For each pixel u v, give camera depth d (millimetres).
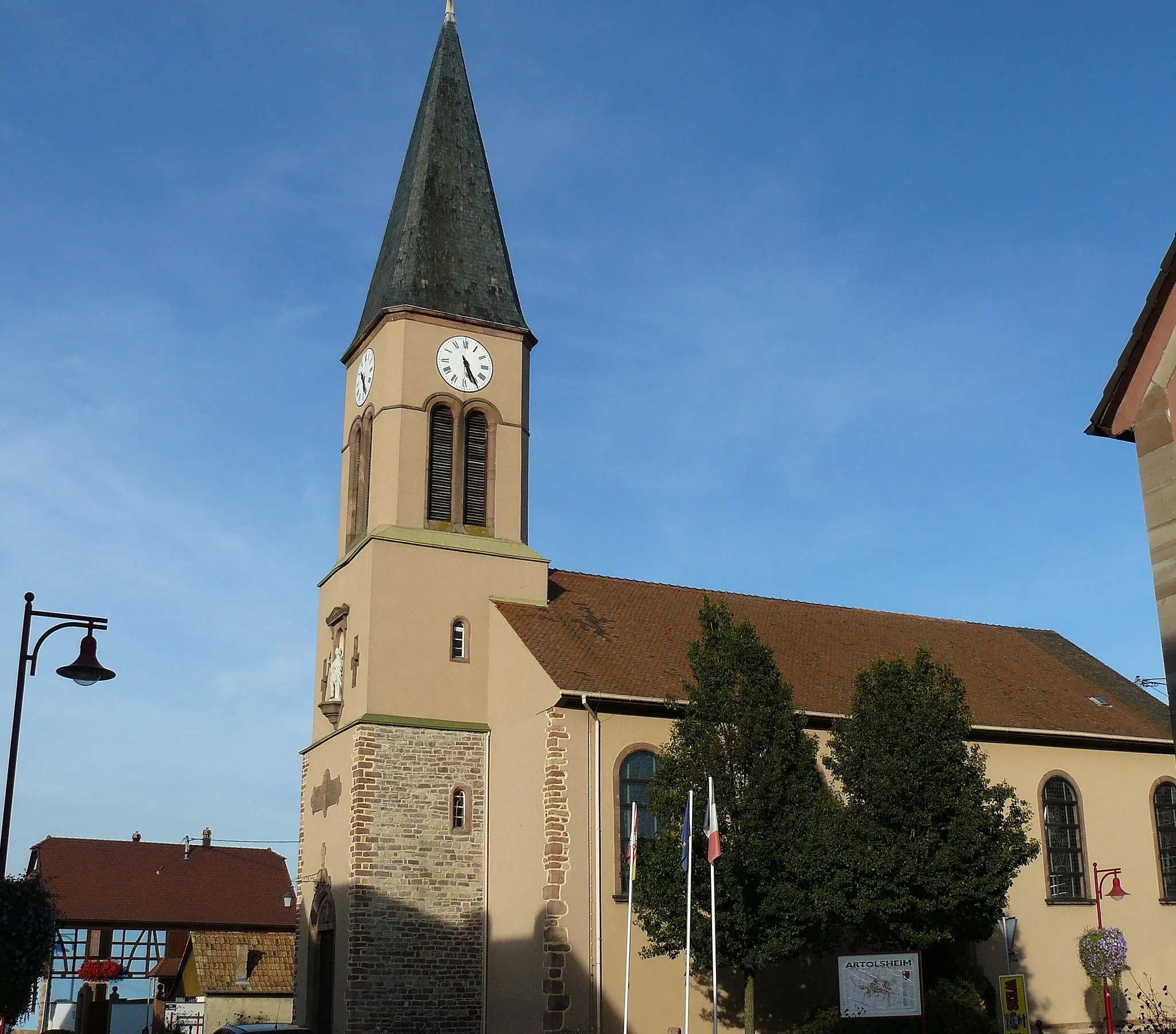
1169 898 40250
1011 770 39031
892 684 30562
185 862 64750
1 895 21391
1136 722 42312
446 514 38875
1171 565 15156
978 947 36125
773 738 30031
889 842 29031
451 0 46312
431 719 36000
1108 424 16203
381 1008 32938
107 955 59688
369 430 40312
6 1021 21406
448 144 43375
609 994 31609
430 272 40812
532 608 38250
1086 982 37844
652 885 29688
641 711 34250
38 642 23297
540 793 32938
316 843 37188
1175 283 15414
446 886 34531
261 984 49031
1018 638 48594
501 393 40688
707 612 31500
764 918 28844
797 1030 31109
